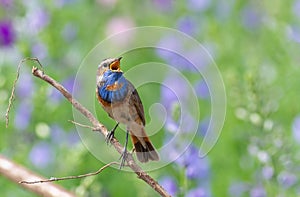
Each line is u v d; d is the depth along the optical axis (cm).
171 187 1032
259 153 1143
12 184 1211
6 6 1466
